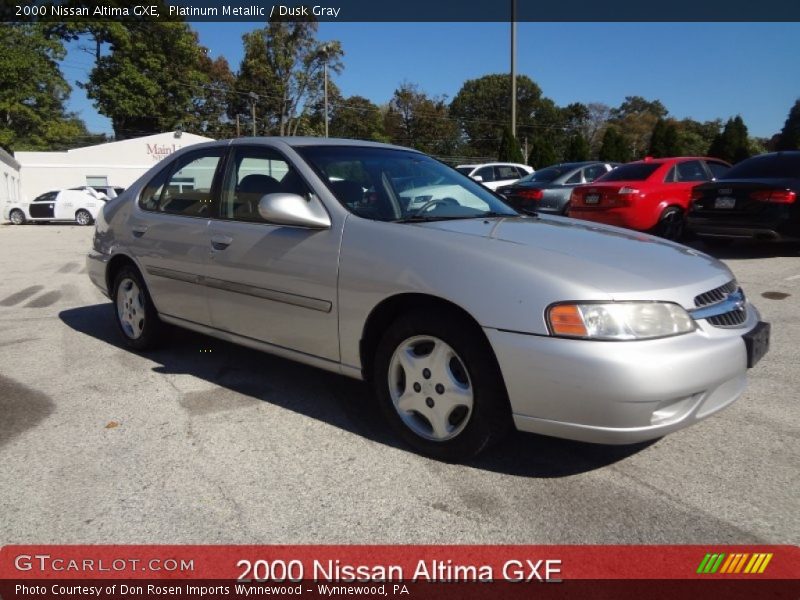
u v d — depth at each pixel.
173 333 4.87
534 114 77.81
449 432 2.98
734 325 2.87
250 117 61.47
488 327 2.71
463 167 17.45
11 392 4.04
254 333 3.79
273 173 3.79
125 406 3.78
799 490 2.76
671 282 2.75
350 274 3.19
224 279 3.88
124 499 2.73
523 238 3.10
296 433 3.38
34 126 46.78
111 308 6.70
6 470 3.00
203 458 3.10
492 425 2.82
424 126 67.19
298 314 3.48
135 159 40.03
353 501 2.70
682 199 9.68
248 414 3.64
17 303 7.07
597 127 77.88
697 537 2.44
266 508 2.66
